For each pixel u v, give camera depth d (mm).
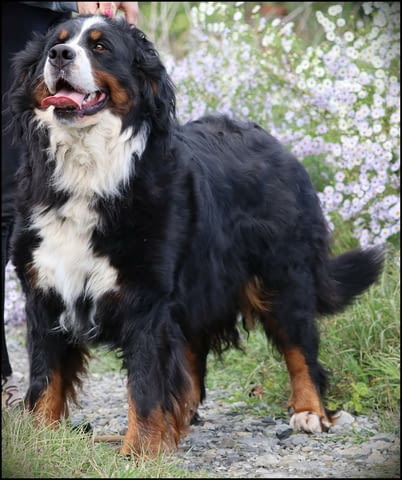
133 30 5102
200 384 5934
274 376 6562
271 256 5773
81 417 6004
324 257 6141
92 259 4836
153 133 5043
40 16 5930
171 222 4898
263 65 8562
